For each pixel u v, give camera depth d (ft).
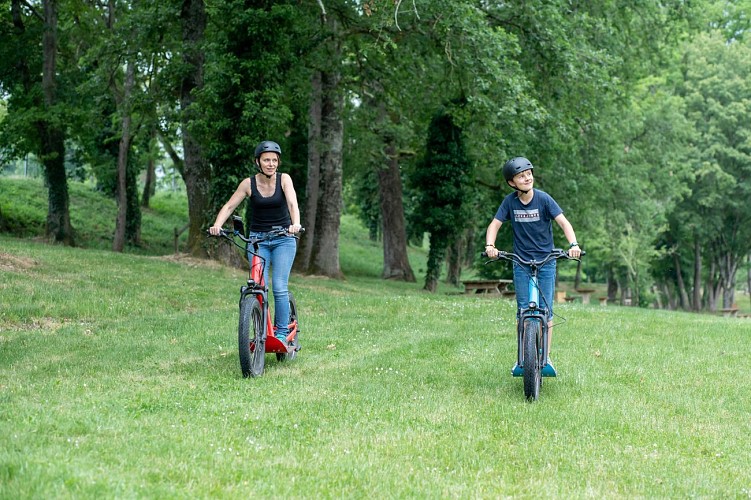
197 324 71.46
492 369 53.26
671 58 230.48
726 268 307.17
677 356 61.46
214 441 32.30
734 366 58.29
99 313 76.69
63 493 23.66
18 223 205.46
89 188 269.44
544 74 142.61
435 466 31.07
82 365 51.70
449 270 248.93
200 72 135.44
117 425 34.12
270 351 52.01
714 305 313.94
